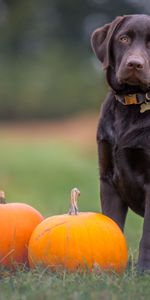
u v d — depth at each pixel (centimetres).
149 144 679
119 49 702
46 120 5547
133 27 697
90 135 3966
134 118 685
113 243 656
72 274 628
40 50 6097
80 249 648
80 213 676
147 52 690
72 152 3100
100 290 570
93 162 2681
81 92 5591
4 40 6072
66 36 6250
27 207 700
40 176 1995
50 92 5609
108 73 711
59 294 556
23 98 5578
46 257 651
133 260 721
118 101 696
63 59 5938
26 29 6150
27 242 681
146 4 6244
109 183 721
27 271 653
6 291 574
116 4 6281
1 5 6419
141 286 591
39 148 3067
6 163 2256
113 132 695
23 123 5453
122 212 729
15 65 5888
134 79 675
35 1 6269
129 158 690
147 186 691
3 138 4050
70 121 5184
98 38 722
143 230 688
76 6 6262
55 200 1570
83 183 1905
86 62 6016
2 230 677
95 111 5247
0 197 710
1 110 5544
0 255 673
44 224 666
